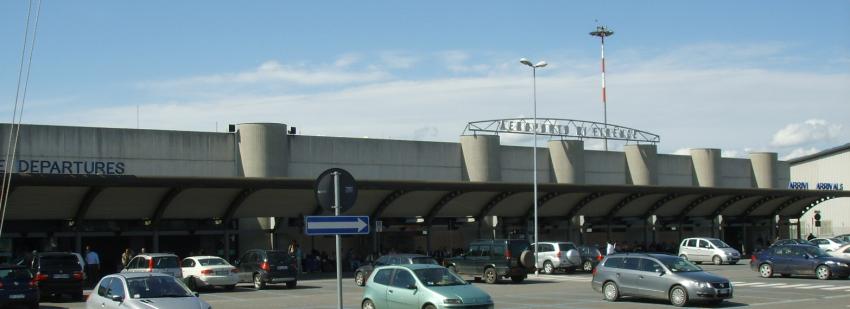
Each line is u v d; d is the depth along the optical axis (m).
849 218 81.31
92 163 40.28
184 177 35.34
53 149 39.47
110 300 18.38
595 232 58.16
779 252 38.44
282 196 42.31
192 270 33.16
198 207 40.44
